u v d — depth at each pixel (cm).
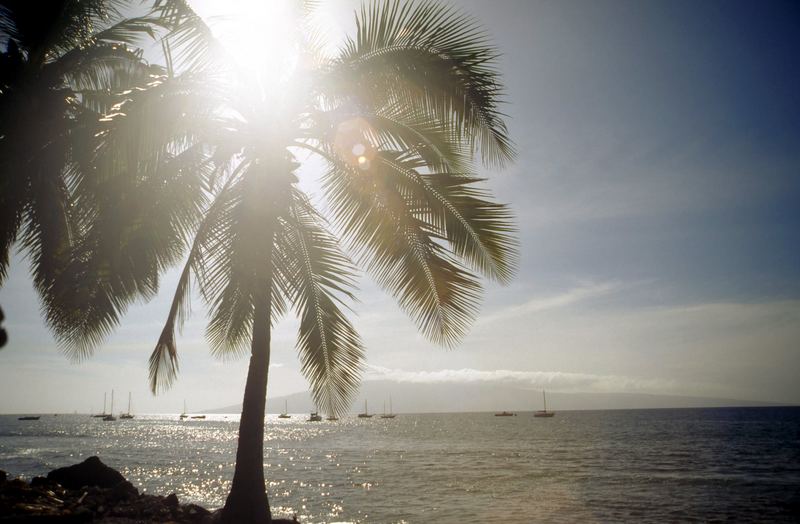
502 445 5997
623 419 15450
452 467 3653
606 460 4081
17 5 1034
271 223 824
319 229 947
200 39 768
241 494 769
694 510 2016
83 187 699
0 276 1069
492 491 2511
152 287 833
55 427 11800
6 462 3372
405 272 866
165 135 704
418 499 2272
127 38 1095
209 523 827
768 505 2117
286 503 2159
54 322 924
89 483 1639
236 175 864
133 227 722
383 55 741
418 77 727
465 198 782
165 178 758
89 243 694
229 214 816
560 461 4038
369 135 820
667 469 3441
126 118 644
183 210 786
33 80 1002
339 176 881
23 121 892
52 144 797
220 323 1048
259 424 796
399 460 4247
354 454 4925
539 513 1944
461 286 831
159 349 809
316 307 986
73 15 1059
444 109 741
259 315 820
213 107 785
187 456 4466
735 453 4562
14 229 1011
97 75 1092
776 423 10638
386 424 15850
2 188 837
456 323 848
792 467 3491
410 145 812
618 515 1909
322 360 990
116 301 791
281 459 4431
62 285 738
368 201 859
